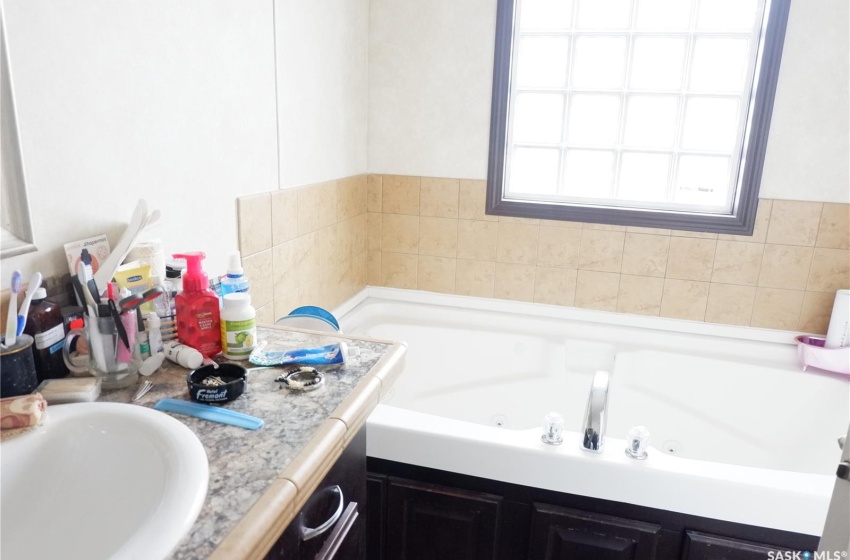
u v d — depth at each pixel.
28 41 1.00
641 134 2.66
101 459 0.85
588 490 1.44
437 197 2.61
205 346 1.14
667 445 2.36
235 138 1.65
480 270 2.64
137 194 1.29
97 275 1.03
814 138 2.19
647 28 2.36
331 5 2.16
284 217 1.96
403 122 2.57
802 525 1.35
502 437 1.51
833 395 2.15
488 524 1.53
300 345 1.24
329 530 0.99
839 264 2.27
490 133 2.48
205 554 0.64
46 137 1.05
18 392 0.90
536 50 2.58
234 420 0.91
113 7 1.18
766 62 2.16
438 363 2.59
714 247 2.37
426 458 1.54
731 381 2.29
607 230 2.46
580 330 2.53
